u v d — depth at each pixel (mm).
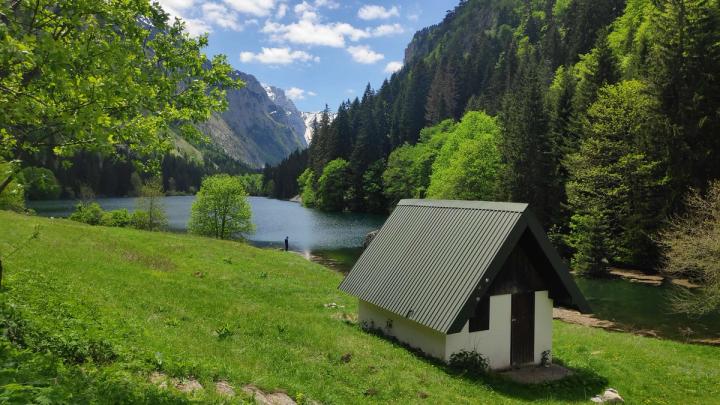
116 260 22078
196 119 11398
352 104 157125
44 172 7992
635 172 42594
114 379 7309
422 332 15555
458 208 16984
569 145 54438
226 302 17703
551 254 15055
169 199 173750
